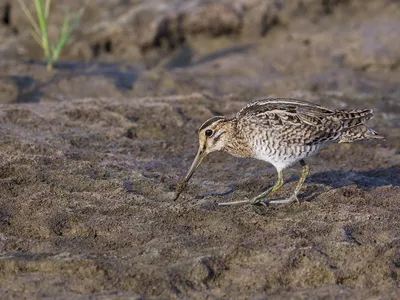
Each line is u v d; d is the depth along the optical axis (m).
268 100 11.70
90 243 10.07
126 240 10.10
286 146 11.01
